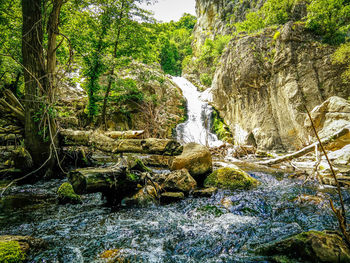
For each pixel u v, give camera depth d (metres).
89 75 12.91
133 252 2.64
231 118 18.75
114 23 13.02
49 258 2.40
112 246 2.78
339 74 12.10
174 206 4.36
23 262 2.21
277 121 14.12
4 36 8.44
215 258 2.49
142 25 14.25
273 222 3.54
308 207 4.16
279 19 17.92
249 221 3.61
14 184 5.56
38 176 5.86
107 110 16.72
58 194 4.61
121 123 17.03
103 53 13.02
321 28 13.26
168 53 36.44
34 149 5.74
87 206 4.31
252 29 21.19
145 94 18.50
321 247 2.10
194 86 29.73
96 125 14.70
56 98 5.08
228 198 4.72
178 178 5.22
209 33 35.19
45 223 3.45
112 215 3.86
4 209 3.99
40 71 5.46
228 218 3.76
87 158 8.01
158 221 3.62
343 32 13.27
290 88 12.96
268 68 14.59
